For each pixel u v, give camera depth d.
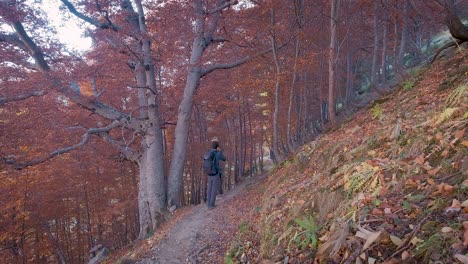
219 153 9.33
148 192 12.69
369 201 2.85
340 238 2.57
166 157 19.95
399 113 5.11
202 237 6.71
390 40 17.66
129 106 16.91
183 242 6.77
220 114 19.50
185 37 13.28
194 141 21.61
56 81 11.29
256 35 11.99
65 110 13.84
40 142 13.62
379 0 12.53
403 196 2.66
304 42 11.51
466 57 5.78
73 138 14.99
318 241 2.95
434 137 3.14
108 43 12.43
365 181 3.19
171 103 17.25
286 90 16.09
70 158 15.85
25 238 19.72
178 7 11.28
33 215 16.67
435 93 4.98
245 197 8.91
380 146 4.06
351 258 2.35
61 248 23.11
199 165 24.66
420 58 17.48
